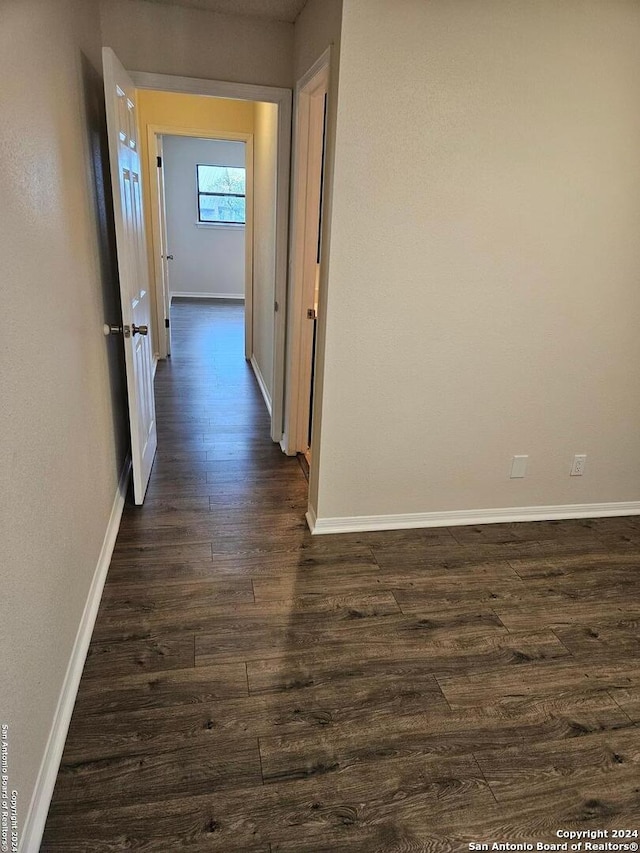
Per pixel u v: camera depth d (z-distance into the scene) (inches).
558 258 97.0
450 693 70.4
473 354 99.9
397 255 90.7
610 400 109.5
